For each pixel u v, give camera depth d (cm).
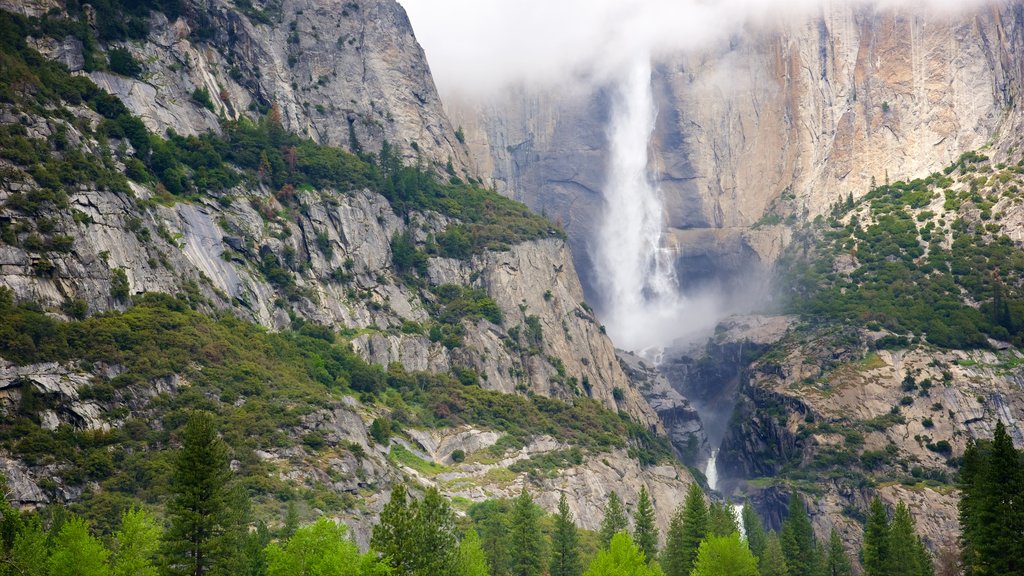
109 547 14250
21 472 15562
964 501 16300
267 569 13525
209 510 13262
